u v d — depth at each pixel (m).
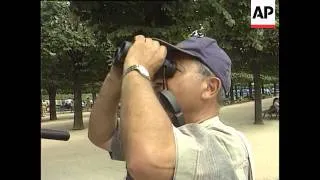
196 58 1.54
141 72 1.36
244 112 25.81
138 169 1.25
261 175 8.16
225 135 1.50
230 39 6.97
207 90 1.55
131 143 1.27
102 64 10.19
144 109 1.29
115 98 1.78
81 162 9.09
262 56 15.12
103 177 7.76
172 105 1.45
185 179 1.28
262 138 14.08
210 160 1.34
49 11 8.26
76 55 15.88
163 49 1.45
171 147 1.28
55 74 17.12
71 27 10.73
